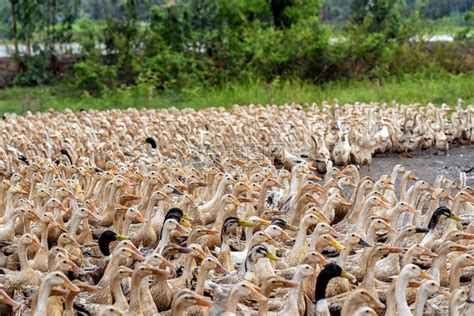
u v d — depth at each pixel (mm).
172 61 51844
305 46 52094
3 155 26250
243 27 55344
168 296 14484
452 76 48938
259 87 48656
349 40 52250
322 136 28656
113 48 54656
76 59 57031
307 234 18250
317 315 13789
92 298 14461
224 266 16141
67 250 16281
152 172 21297
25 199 20422
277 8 57531
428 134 31578
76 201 20031
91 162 25812
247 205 19781
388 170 28906
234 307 13273
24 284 15617
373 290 14508
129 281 14977
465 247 14977
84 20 58094
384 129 31797
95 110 39438
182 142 28500
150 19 57594
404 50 52875
